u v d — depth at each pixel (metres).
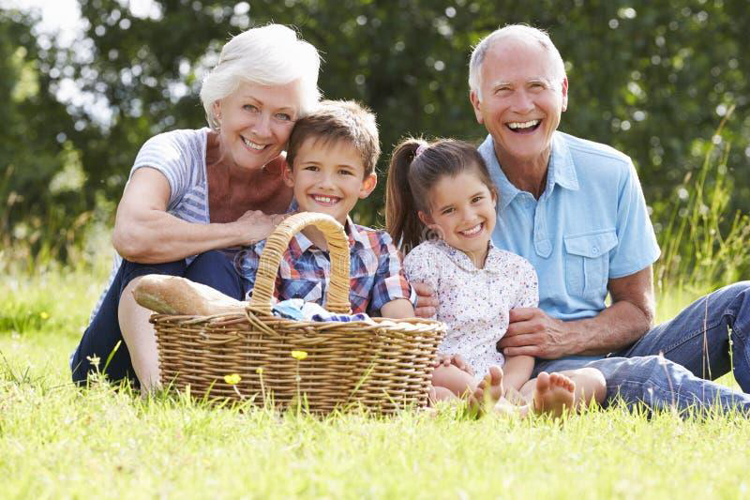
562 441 2.75
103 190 18.92
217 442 2.62
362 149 3.91
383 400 3.19
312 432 2.68
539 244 4.26
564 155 4.29
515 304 4.18
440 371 3.84
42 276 8.95
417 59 15.84
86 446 2.56
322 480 2.19
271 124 3.85
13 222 18.45
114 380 3.80
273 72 3.78
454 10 15.88
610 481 2.21
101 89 18.53
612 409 3.46
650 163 15.40
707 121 15.90
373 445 2.54
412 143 4.38
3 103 19.44
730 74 16.14
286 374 3.06
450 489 2.15
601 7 15.13
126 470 2.35
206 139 4.01
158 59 17.62
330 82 15.70
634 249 4.32
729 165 15.39
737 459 2.60
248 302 3.27
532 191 4.31
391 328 3.12
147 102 17.91
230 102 3.85
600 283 4.31
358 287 3.94
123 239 3.59
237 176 4.04
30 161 18.73
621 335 4.17
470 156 4.16
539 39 4.11
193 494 2.11
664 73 15.79
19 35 20.06
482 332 4.13
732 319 3.84
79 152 19.27
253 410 3.01
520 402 3.64
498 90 4.09
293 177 3.96
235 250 3.92
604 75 14.73
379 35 15.45
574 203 4.29
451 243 4.18
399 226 4.41
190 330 3.10
